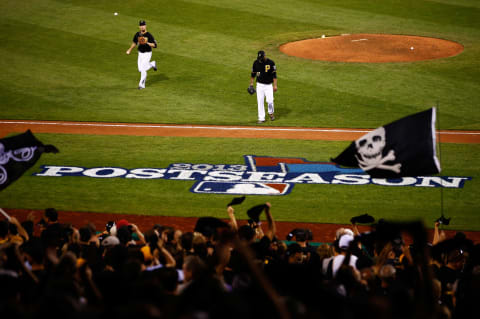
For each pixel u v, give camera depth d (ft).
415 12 381.19
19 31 335.06
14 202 158.51
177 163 185.78
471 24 356.38
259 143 203.10
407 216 149.07
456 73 276.41
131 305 48.52
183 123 224.33
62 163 186.19
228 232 74.08
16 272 78.79
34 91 258.37
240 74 278.26
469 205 155.63
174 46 314.14
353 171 179.73
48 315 48.03
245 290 59.36
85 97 252.01
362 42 328.08
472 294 63.57
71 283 61.00
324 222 147.02
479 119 223.92
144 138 208.54
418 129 86.63
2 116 230.07
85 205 157.07
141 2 386.73
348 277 72.33
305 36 337.11
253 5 388.98
